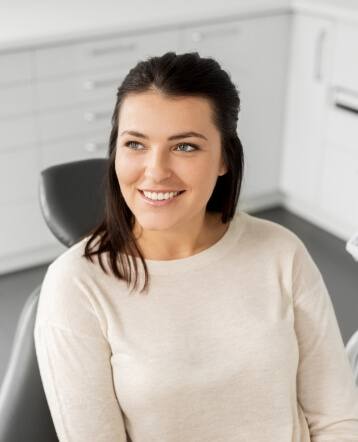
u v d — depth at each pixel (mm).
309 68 3025
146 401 1063
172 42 2824
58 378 1045
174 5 2961
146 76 1011
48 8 2922
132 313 1082
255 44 3023
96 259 1092
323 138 3061
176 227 1102
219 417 1106
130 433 1121
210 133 1039
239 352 1102
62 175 1441
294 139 3227
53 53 2576
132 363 1062
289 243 1188
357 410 1196
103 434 1055
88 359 1052
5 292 2729
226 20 2906
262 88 3135
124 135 1031
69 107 2697
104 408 1059
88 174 1457
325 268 2916
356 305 2650
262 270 1163
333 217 3162
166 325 1087
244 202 3393
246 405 1114
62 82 2641
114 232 1103
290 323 1143
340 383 1189
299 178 3262
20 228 2785
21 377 1151
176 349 1077
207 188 1061
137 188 1052
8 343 2418
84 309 1060
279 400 1127
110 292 1081
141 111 1013
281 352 1112
